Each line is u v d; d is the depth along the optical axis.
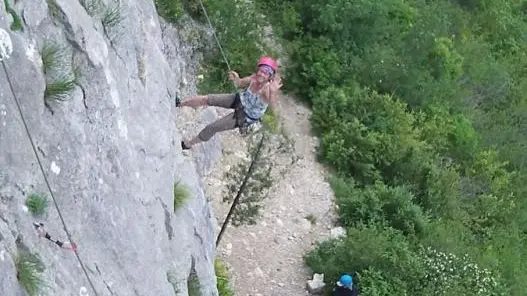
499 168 19.72
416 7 22.17
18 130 6.31
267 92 9.99
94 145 7.44
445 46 20.36
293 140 16.28
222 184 14.77
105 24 8.33
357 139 17.02
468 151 19.48
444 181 17.58
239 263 14.19
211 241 10.92
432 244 15.83
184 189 9.75
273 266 14.41
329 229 15.54
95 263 7.05
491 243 17.59
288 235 15.08
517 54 25.36
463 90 21.25
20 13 6.61
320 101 17.56
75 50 7.38
